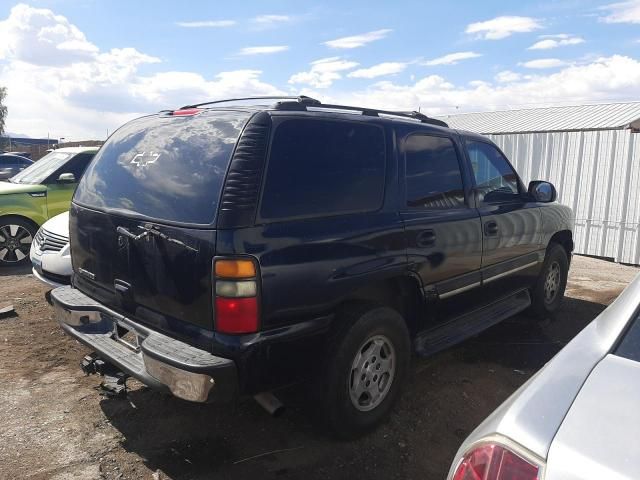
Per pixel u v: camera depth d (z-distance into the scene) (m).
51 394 3.79
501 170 4.79
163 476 2.91
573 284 7.43
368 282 3.19
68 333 3.49
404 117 4.02
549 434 1.44
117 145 3.62
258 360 2.69
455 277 3.98
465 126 16.28
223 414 3.54
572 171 10.07
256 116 2.90
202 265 2.67
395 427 3.45
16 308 5.62
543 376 1.72
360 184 3.27
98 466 2.98
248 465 3.02
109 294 3.34
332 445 3.23
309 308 2.90
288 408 3.62
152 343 2.82
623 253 9.46
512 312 4.82
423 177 3.77
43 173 8.21
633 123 11.95
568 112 15.57
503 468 1.44
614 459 1.31
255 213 2.70
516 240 4.75
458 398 3.87
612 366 1.69
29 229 7.81
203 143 2.97
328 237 2.97
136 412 3.56
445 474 3.00
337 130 3.23
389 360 3.37
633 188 9.29
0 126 62.47
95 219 3.39
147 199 3.05
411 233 3.50
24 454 3.07
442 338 3.96
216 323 2.66
